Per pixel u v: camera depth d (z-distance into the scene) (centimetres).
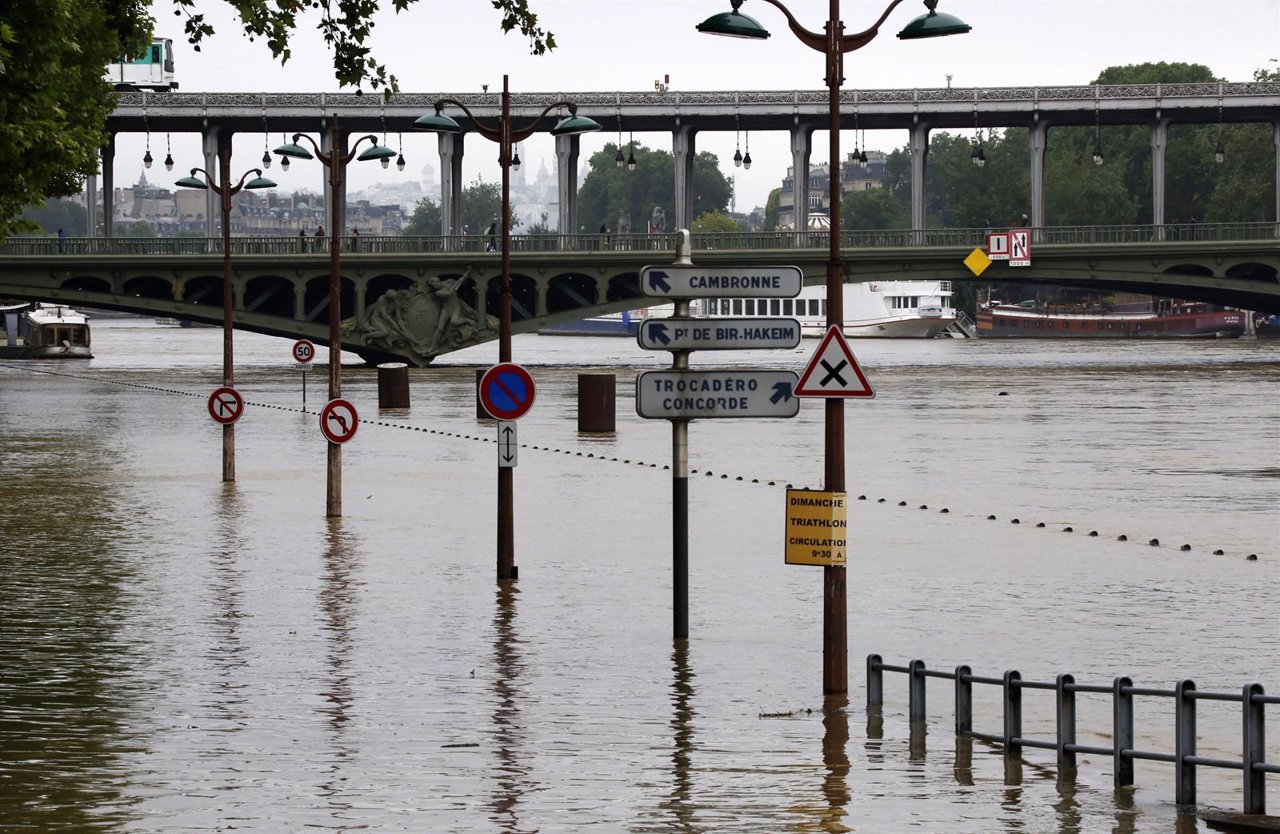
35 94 8062
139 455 13912
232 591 7125
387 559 8081
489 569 7775
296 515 9819
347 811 3847
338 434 9700
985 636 6181
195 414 19062
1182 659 5762
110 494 10931
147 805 3891
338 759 4359
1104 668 5619
